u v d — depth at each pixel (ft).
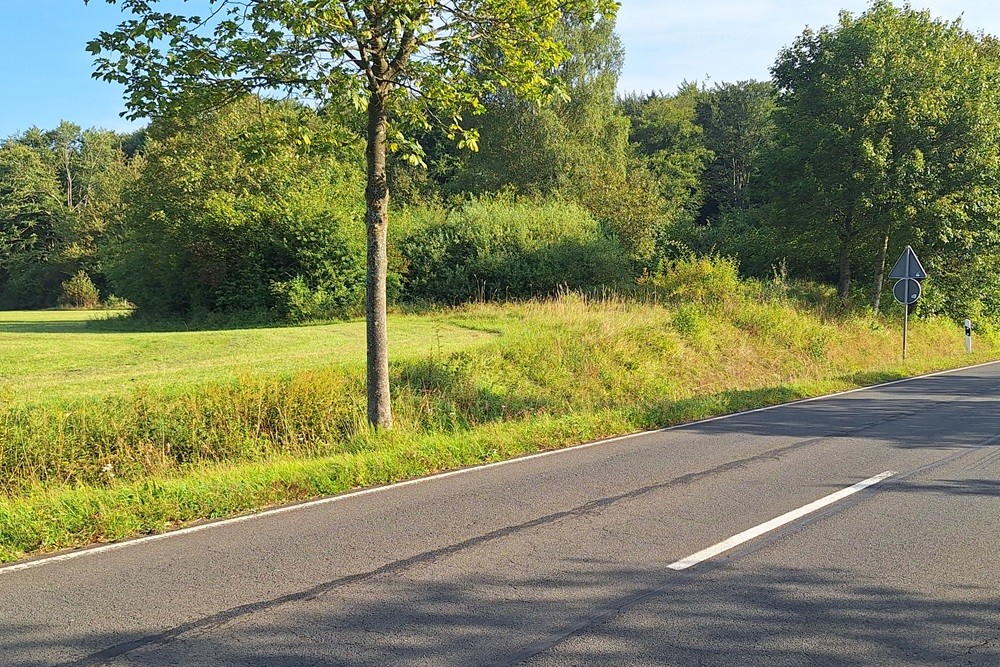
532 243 98.94
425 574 17.57
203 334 65.82
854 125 90.94
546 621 14.89
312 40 30.42
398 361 47.60
